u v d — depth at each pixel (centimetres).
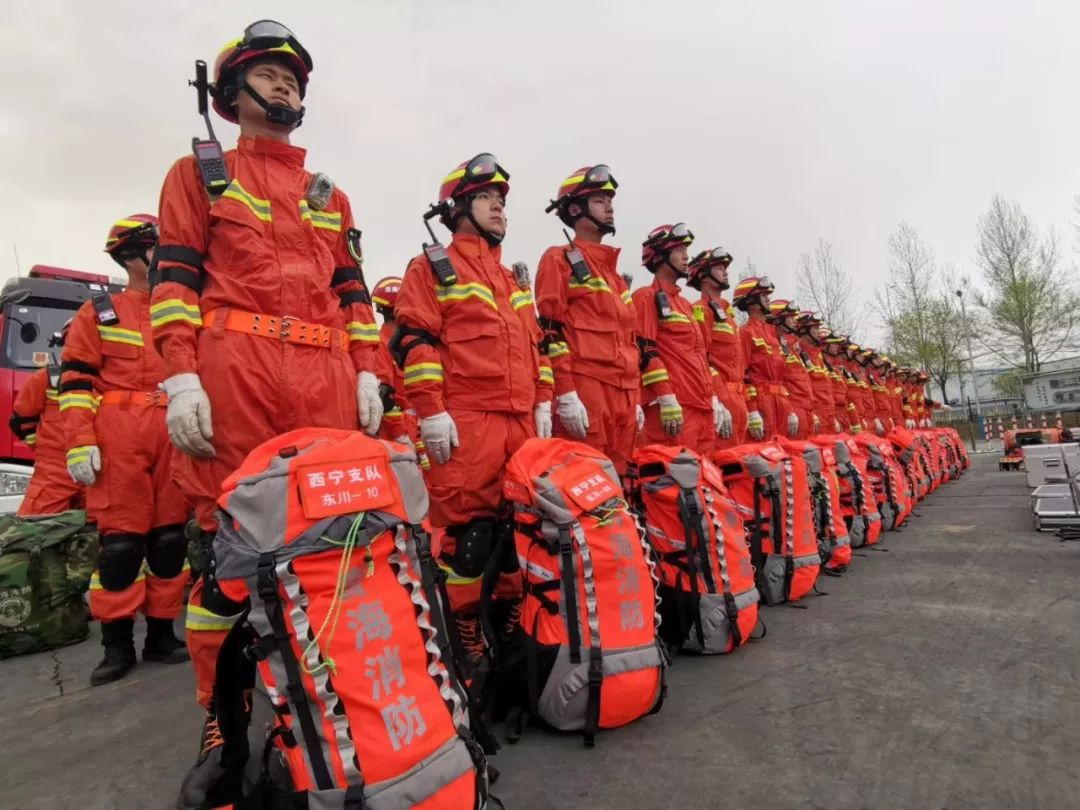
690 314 536
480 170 335
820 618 396
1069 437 1420
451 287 324
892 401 1484
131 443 371
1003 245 2981
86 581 446
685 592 341
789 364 834
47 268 1052
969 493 1047
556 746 249
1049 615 372
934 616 384
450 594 313
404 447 212
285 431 231
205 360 223
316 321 243
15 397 788
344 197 278
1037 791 199
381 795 158
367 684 167
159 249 229
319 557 171
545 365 378
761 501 441
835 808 196
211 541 228
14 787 239
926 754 225
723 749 238
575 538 257
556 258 404
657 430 488
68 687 354
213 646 219
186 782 213
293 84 254
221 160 233
